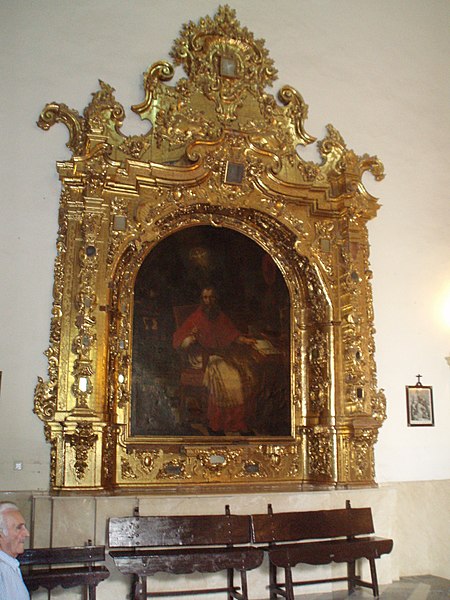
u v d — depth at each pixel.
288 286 11.17
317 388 10.77
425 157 12.13
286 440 10.63
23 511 8.67
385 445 10.87
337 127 11.56
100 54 10.24
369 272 11.04
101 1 10.41
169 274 10.36
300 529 8.98
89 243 9.34
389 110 12.00
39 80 9.84
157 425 9.85
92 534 8.48
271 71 11.18
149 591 8.65
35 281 9.34
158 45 10.61
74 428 8.82
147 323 10.07
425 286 11.68
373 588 9.00
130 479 9.57
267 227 10.93
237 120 10.83
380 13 12.28
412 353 11.35
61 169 9.50
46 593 8.32
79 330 9.13
